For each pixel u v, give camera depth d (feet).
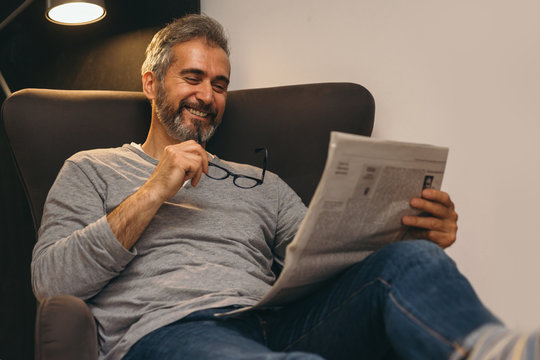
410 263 2.53
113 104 4.63
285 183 4.56
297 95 4.90
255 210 4.13
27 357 5.51
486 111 5.04
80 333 2.66
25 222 5.65
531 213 4.84
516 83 4.91
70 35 5.66
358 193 2.67
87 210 3.63
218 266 3.57
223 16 6.25
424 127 5.30
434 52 5.25
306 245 2.63
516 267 4.89
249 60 6.13
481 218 5.06
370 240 2.99
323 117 4.78
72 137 4.37
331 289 2.88
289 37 5.90
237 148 4.90
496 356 1.90
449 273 2.45
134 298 3.36
